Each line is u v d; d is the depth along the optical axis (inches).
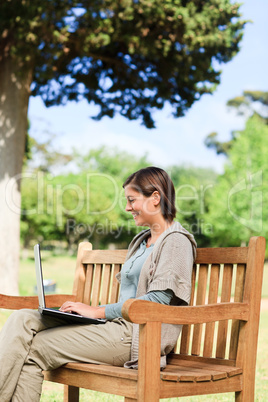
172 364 103.8
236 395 98.8
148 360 86.0
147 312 85.9
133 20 387.5
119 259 124.8
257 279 101.0
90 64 446.6
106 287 126.7
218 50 417.4
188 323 90.7
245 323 99.3
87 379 95.8
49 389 172.2
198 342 106.3
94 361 100.1
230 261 104.4
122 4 375.6
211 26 405.7
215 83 434.9
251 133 1080.2
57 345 99.5
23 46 359.6
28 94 411.2
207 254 108.7
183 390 89.6
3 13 353.4
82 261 135.2
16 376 97.9
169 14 392.5
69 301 118.4
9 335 99.0
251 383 99.0
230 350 101.7
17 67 395.9
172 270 99.7
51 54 371.6
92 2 373.7
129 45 391.5
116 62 441.4
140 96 448.5
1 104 400.5
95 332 100.4
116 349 100.3
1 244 396.5
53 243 1263.5
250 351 99.0
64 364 100.0
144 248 112.0
